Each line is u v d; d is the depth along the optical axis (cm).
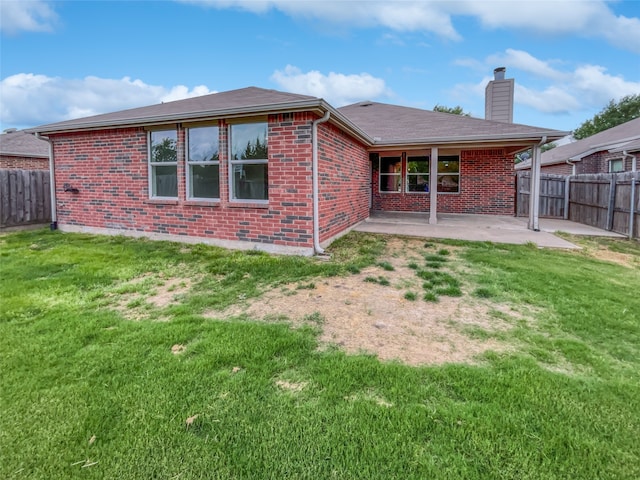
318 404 229
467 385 248
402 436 200
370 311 391
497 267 568
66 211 883
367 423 211
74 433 205
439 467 180
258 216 667
